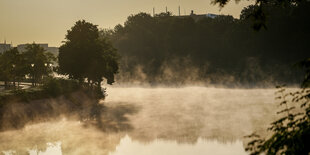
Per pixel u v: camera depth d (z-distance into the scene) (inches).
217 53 4953.3
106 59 2765.7
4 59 3073.3
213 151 1115.9
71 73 2559.1
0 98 1633.9
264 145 229.0
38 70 3218.5
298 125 220.4
